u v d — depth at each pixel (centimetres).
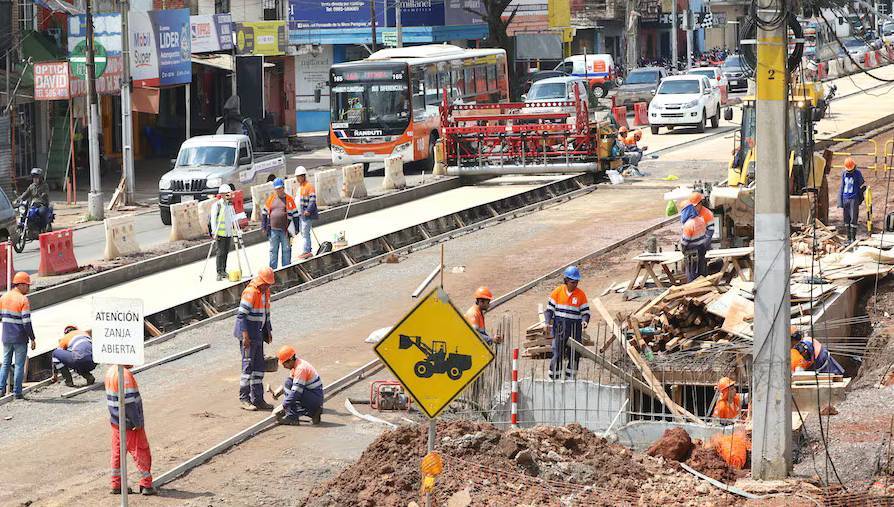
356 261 5256
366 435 2998
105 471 2778
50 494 2627
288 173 8169
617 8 16475
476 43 13388
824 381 2931
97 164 6612
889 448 2497
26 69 7388
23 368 3384
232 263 5297
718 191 4694
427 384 2038
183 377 3566
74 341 3475
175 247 5522
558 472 2430
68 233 4997
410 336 2031
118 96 9194
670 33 19150
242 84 9512
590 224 5834
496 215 6347
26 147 7756
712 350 3278
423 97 8069
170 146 9875
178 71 7988
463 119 7288
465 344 2036
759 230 2462
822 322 3569
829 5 3456
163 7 9388
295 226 4994
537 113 7119
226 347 3906
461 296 4434
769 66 2433
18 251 5612
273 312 4350
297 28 11188
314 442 2950
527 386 3027
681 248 4131
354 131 7856
